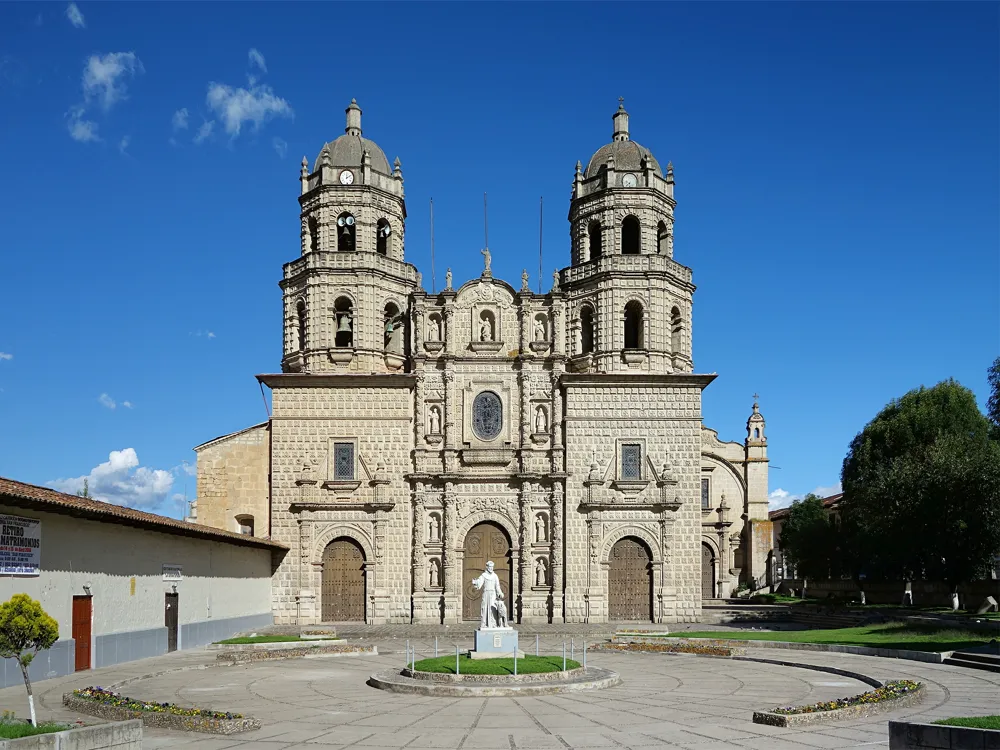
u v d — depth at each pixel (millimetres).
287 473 64562
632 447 64750
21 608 23688
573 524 64000
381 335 66688
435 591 63594
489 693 31547
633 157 68250
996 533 64188
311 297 66188
